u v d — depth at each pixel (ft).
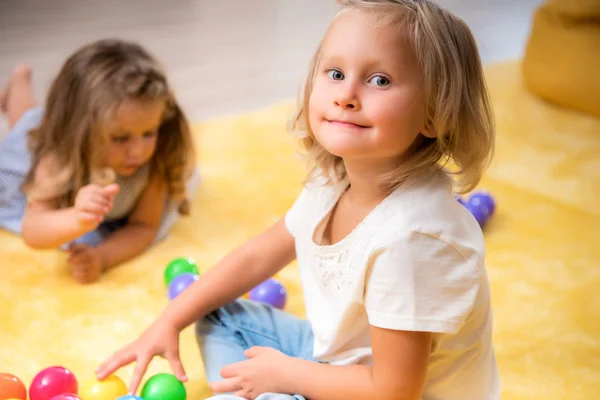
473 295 2.99
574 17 7.60
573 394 3.96
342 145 2.94
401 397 3.05
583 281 4.96
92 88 4.83
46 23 10.55
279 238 3.82
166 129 5.28
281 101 8.46
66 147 4.98
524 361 4.21
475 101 3.07
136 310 4.64
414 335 2.96
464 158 3.13
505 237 5.48
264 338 3.80
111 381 3.61
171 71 9.25
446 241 2.94
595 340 4.40
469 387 3.35
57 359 4.16
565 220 5.74
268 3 12.33
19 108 6.49
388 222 3.00
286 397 3.21
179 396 3.58
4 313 4.55
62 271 5.04
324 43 3.07
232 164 6.59
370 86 2.91
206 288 3.80
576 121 7.55
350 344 3.34
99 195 4.65
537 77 7.93
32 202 5.07
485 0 12.44
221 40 10.50
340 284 3.25
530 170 6.53
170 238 5.47
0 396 3.47
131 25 10.83
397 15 2.92
